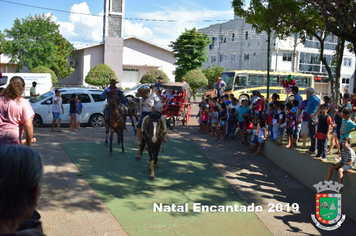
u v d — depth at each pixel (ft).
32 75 73.87
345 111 27.89
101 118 54.44
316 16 44.04
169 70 142.41
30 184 5.63
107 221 21.61
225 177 31.76
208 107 47.85
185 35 126.72
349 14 35.86
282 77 85.30
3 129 14.96
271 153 37.52
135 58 136.98
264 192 28.81
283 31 48.75
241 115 42.55
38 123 50.52
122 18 130.52
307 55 140.05
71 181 27.76
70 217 21.62
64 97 52.26
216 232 21.61
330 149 32.07
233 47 152.35
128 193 26.58
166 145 41.01
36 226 8.34
